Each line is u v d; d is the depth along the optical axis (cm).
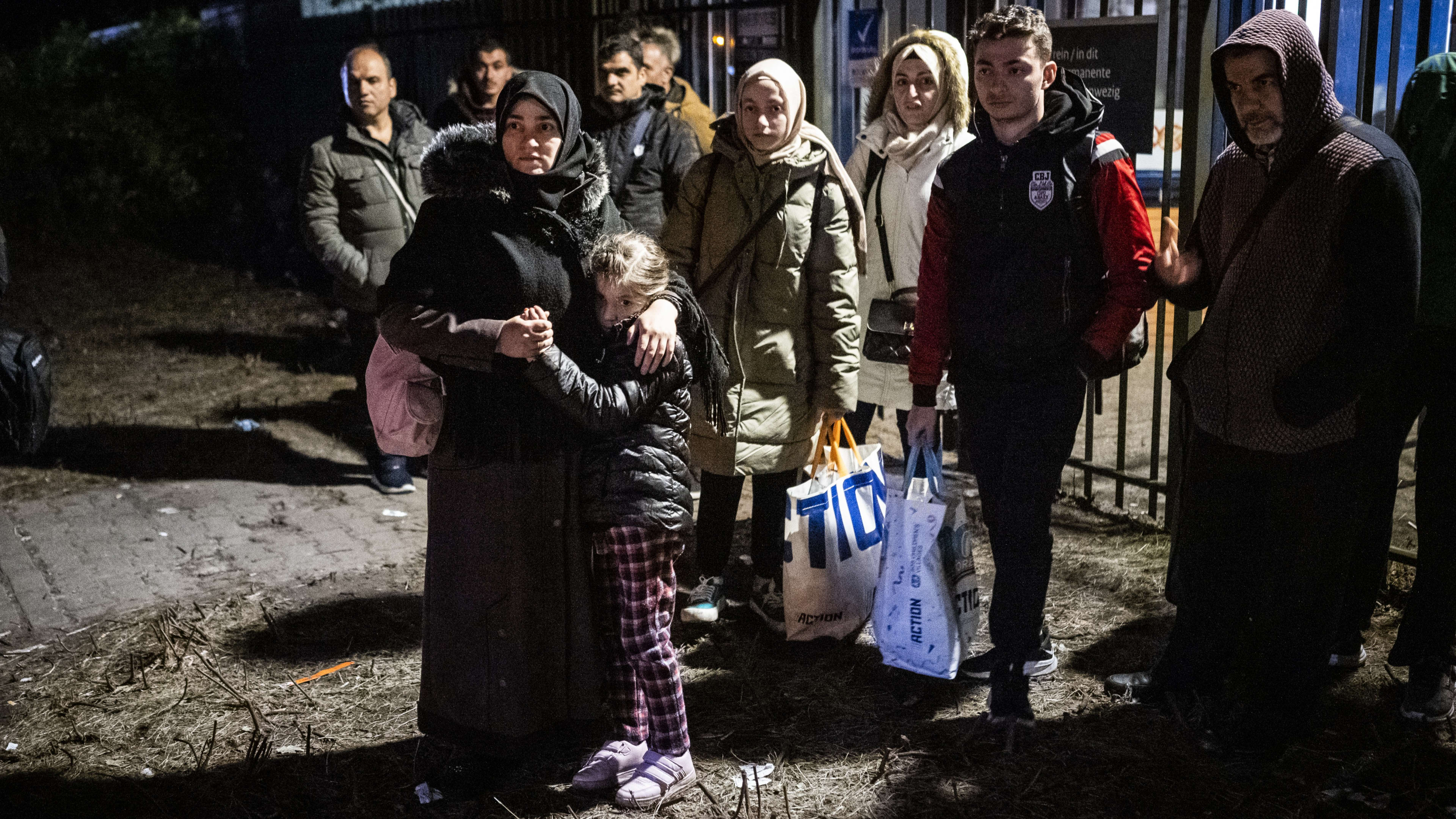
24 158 1144
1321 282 277
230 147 1195
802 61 544
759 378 380
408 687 365
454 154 271
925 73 401
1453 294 308
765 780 307
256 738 328
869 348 413
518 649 283
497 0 784
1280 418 279
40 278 1063
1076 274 304
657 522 281
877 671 366
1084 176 297
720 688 358
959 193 311
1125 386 490
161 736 337
